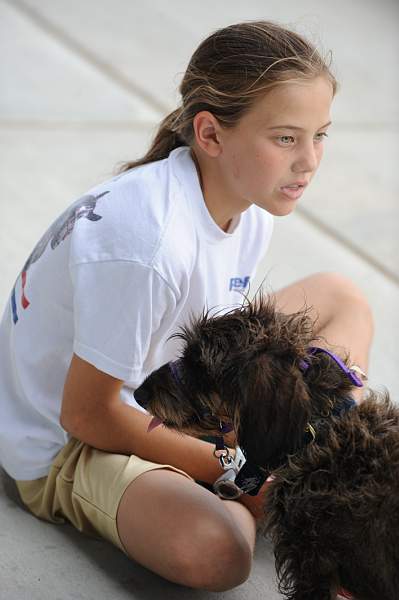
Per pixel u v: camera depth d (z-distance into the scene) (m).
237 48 5.13
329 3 16.09
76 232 5.21
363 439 4.66
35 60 13.20
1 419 5.92
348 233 10.25
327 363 4.84
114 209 5.18
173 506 5.17
